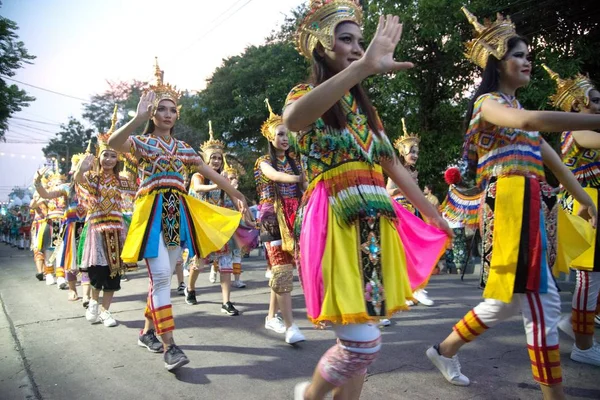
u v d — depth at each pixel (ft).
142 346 12.39
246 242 16.33
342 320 5.59
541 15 30.48
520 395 8.64
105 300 15.11
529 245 7.68
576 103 11.07
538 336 7.66
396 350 11.51
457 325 9.05
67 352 11.96
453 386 9.11
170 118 11.60
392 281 6.01
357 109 6.24
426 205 6.86
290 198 12.52
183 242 11.55
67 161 131.03
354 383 6.35
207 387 9.50
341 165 6.11
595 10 28.25
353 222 5.95
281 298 12.30
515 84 8.41
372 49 5.24
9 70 52.34
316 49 6.39
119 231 15.43
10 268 34.60
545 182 8.55
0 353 11.93
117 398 9.02
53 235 24.26
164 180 11.25
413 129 37.19
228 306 16.16
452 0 32.32
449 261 26.94
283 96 55.72
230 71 61.11
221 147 19.90
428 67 35.96
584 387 8.91
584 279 10.12
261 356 11.41
